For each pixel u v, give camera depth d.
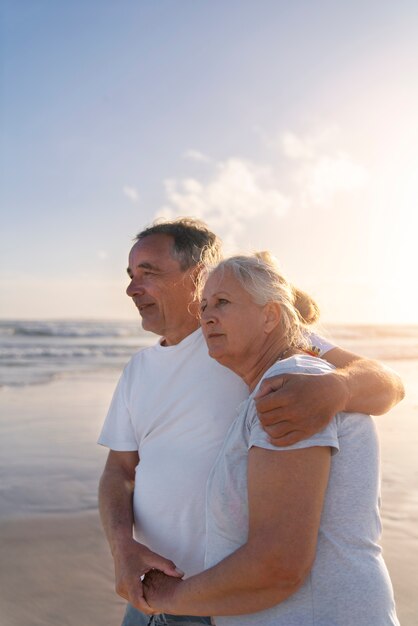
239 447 1.74
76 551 4.64
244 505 1.70
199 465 2.19
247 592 1.61
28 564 4.38
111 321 57.84
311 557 1.57
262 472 1.60
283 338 1.92
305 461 1.58
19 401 11.99
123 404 2.46
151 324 2.40
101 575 4.27
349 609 1.61
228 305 1.89
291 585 1.57
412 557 4.38
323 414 1.59
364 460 1.70
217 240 2.50
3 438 8.42
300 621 1.61
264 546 1.56
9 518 5.25
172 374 2.32
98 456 7.54
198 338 2.33
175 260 2.37
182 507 2.19
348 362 2.08
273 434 1.58
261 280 1.89
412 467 6.87
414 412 10.46
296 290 2.25
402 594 3.80
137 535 2.31
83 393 13.32
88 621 3.67
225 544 1.74
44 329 37.59
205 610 1.72
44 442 8.23
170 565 1.99
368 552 1.67
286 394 1.58
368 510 1.68
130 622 2.23
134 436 2.45
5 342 31.70
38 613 3.74
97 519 5.31
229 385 2.24
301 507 1.56
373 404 1.80
